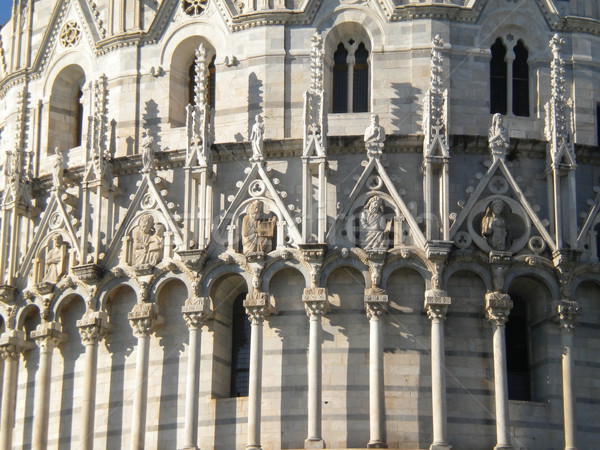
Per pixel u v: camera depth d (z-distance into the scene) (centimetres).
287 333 5681
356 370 5603
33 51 6531
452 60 5938
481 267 5669
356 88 6019
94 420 5844
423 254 5641
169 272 5838
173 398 5756
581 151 5869
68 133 6438
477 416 5566
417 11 5959
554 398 5628
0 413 6075
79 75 6450
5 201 6256
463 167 5794
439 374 5509
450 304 5597
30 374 6106
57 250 6081
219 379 5762
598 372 5706
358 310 5656
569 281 5681
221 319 5825
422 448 5516
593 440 5634
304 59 5988
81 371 5962
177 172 5975
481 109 5909
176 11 6200
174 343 5816
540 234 5716
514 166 5828
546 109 5847
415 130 5856
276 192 5775
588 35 6066
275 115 5931
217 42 6106
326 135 5753
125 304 5931
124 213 6009
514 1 6038
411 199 5738
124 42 6219
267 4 6053
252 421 5531
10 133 6531
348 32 6041
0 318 6222
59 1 6450
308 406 5522
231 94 6022
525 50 6059
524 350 5806
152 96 6144
